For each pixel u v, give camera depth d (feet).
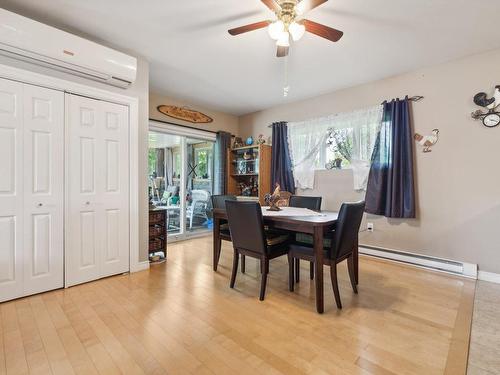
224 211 9.31
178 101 14.55
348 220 6.84
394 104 10.72
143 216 9.79
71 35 7.35
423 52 9.05
